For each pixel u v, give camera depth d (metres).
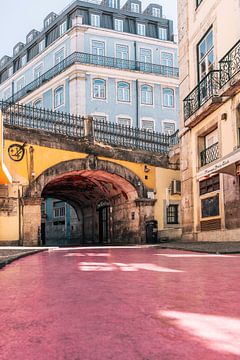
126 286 4.43
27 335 2.53
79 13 36.69
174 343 2.28
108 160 20.47
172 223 22.03
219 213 14.73
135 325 2.70
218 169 12.70
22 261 8.64
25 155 17.98
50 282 4.96
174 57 39.62
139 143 21.86
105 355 2.11
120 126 21.34
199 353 2.10
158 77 37.09
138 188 21.23
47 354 2.15
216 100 14.26
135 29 39.06
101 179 22.25
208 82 15.40
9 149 17.56
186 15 18.28
